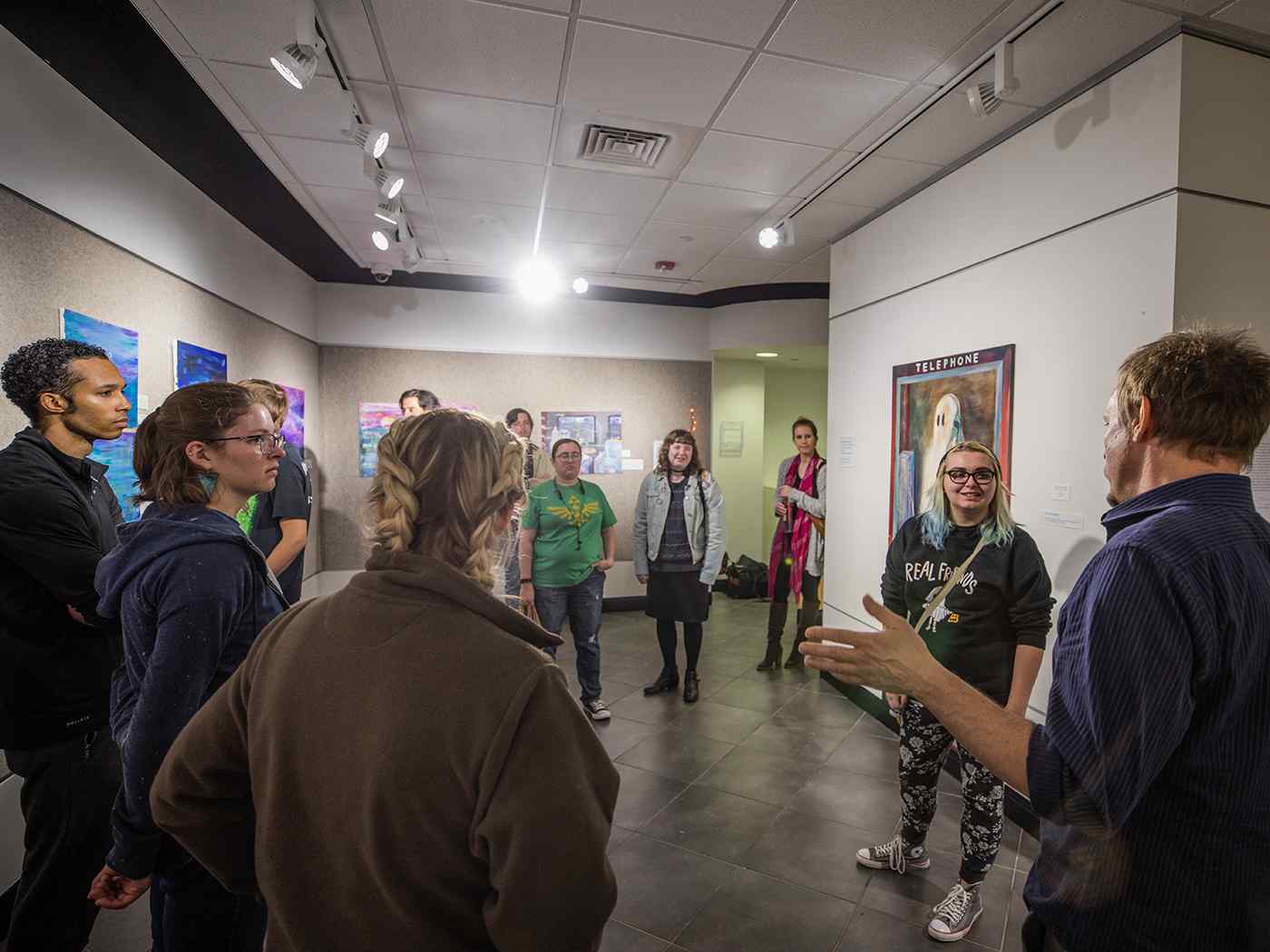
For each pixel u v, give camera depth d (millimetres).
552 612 3301
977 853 1855
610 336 5746
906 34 2090
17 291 1881
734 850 2250
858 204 3414
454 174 3264
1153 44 2014
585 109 2615
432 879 627
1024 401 2484
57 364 1524
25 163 1911
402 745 612
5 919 1831
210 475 1211
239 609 1139
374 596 688
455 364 5414
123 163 2447
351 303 5199
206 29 2100
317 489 5086
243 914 1164
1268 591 788
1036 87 2291
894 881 2086
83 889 1469
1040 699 2365
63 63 2064
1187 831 793
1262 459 1954
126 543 1134
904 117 2576
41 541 1387
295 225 3928
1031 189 2465
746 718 3357
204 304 3178
